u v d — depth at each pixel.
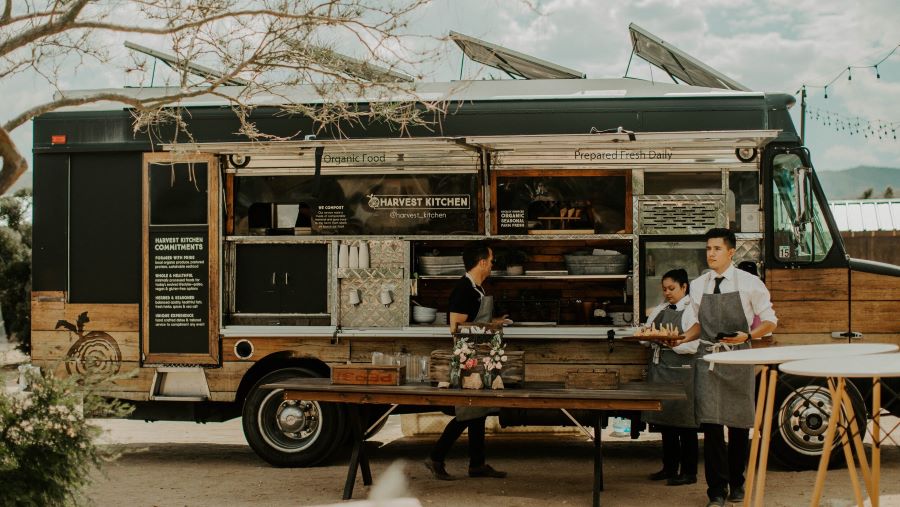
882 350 4.70
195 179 7.48
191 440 8.98
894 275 6.98
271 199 7.58
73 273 7.55
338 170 7.52
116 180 7.55
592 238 7.33
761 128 7.17
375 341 7.32
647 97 7.28
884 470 6.86
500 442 8.46
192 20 5.66
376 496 6.09
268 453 7.24
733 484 5.77
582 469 7.08
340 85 5.98
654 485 6.43
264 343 7.38
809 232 7.08
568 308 8.05
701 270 7.25
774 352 4.70
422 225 7.48
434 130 7.38
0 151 4.31
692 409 6.19
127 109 7.55
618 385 5.71
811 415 6.73
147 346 7.46
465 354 5.79
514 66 8.31
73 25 4.94
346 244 7.43
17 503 4.56
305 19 5.54
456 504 5.83
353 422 6.09
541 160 7.43
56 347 7.54
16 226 17.62
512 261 7.68
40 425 4.66
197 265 7.45
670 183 7.36
